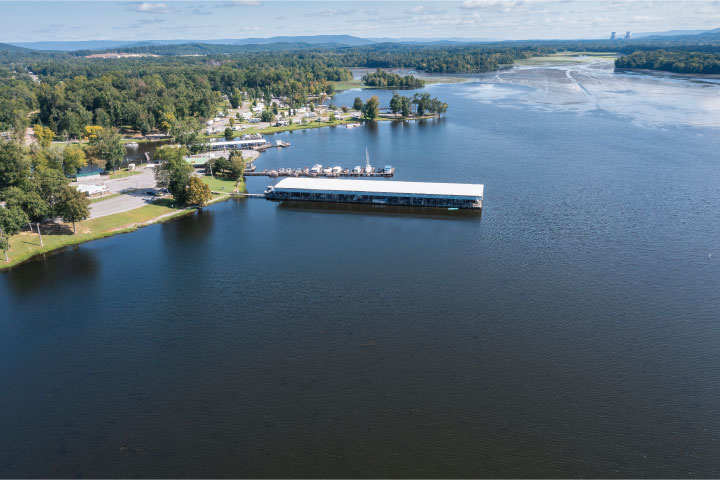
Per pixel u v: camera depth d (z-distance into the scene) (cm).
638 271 15925
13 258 17988
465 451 9488
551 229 19612
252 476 9162
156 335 13425
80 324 14038
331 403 10769
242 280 16238
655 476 8856
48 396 11325
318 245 18900
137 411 10800
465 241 18738
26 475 9362
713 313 13512
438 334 12975
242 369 11950
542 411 10350
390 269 16638
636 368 11494
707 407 10325
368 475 9069
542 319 13450
